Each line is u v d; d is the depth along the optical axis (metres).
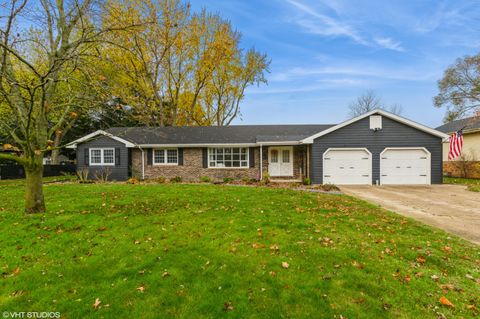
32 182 6.69
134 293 3.21
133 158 17.92
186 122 28.30
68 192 10.06
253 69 29.41
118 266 3.92
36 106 6.59
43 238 5.07
